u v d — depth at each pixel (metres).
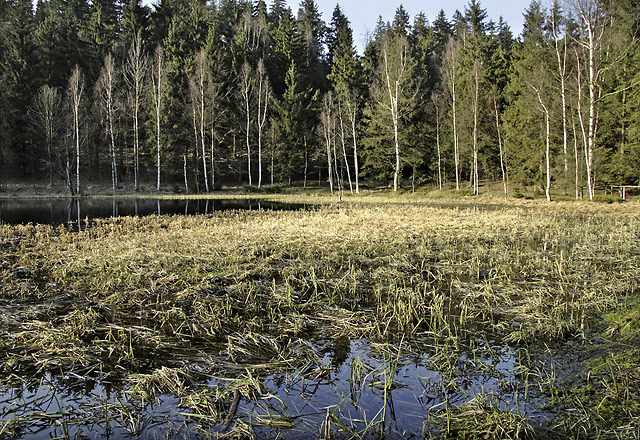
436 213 18.92
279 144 43.53
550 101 28.56
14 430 3.22
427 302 6.30
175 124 40.81
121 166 43.78
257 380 3.82
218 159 47.28
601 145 27.75
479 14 43.94
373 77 43.00
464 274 8.03
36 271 7.95
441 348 4.60
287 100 44.28
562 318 5.46
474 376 4.07
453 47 39.19
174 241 10.87
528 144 30.61
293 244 10.91
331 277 7.73
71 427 3.27
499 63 39.34
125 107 42.00
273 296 6.48
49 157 37.72
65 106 38.12
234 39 54.84
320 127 40.31
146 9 48.44
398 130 37.59
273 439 3.10
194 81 39.91
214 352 4.60
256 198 32.66
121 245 10.23
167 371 3.96
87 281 7.28
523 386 3.84
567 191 29.50
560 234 12.32
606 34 24.00
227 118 43.97
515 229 13.24
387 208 22.33
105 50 47.44
